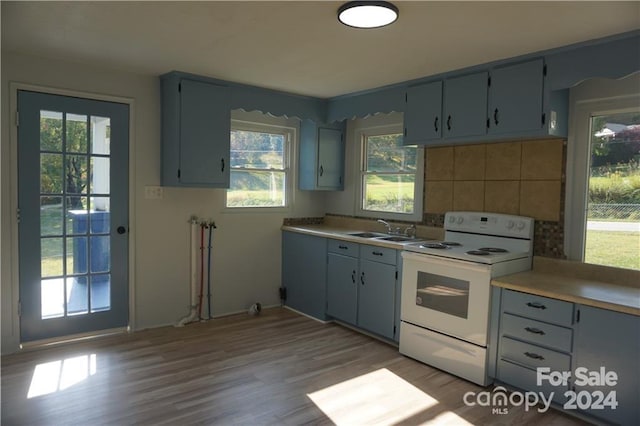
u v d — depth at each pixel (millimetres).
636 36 2500
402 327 3494
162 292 4055
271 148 4820
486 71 3207
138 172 3850
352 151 4891
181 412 2547
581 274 3000
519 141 3373
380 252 3742
